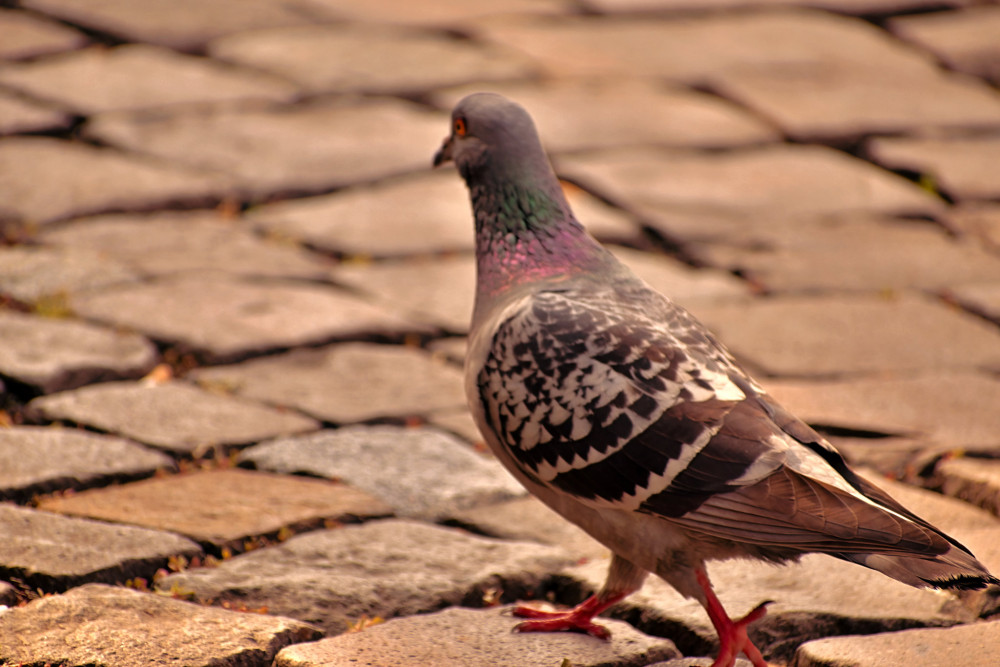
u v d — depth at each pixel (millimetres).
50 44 17891
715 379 5727
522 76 18531
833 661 6191
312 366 10320
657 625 6715
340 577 6980
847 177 15930
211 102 16562
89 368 9594
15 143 14641
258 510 7746
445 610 6730
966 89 19594
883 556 5184
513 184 6582
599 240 13500
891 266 13367
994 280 13102
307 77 17797
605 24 21484
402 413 9586
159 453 8484
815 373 10648
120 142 14906
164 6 20109
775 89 18875
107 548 7031
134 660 5879
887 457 9062
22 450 8211
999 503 8188
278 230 13281
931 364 10961
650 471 5543
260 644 6137
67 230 12578
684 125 17234
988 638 6422
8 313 10539
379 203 14203
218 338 10461
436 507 8094
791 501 5324
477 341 6355
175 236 12805
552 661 6168
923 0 23125
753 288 12672
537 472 5977
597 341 5824
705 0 22938
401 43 19562
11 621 6172
